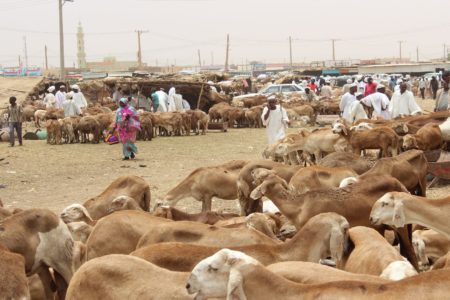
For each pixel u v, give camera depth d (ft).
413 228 34.94
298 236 25.45
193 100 133.90
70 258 27.96
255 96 135.64
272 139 59.82
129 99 112.16
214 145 86.94
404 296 17.78
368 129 54.85
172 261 23.21
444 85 81.87
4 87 141.08
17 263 22.27
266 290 18.89
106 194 39.83
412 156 40.29
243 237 27.22
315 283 20.54
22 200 52.26
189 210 47.26
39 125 117.91
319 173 38.78
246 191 41.34
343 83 224.33
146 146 87.56
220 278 19.29
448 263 25.07
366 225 32.60
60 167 69.51
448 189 49.24
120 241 29.35
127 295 20.70
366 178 33.65
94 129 92.73
